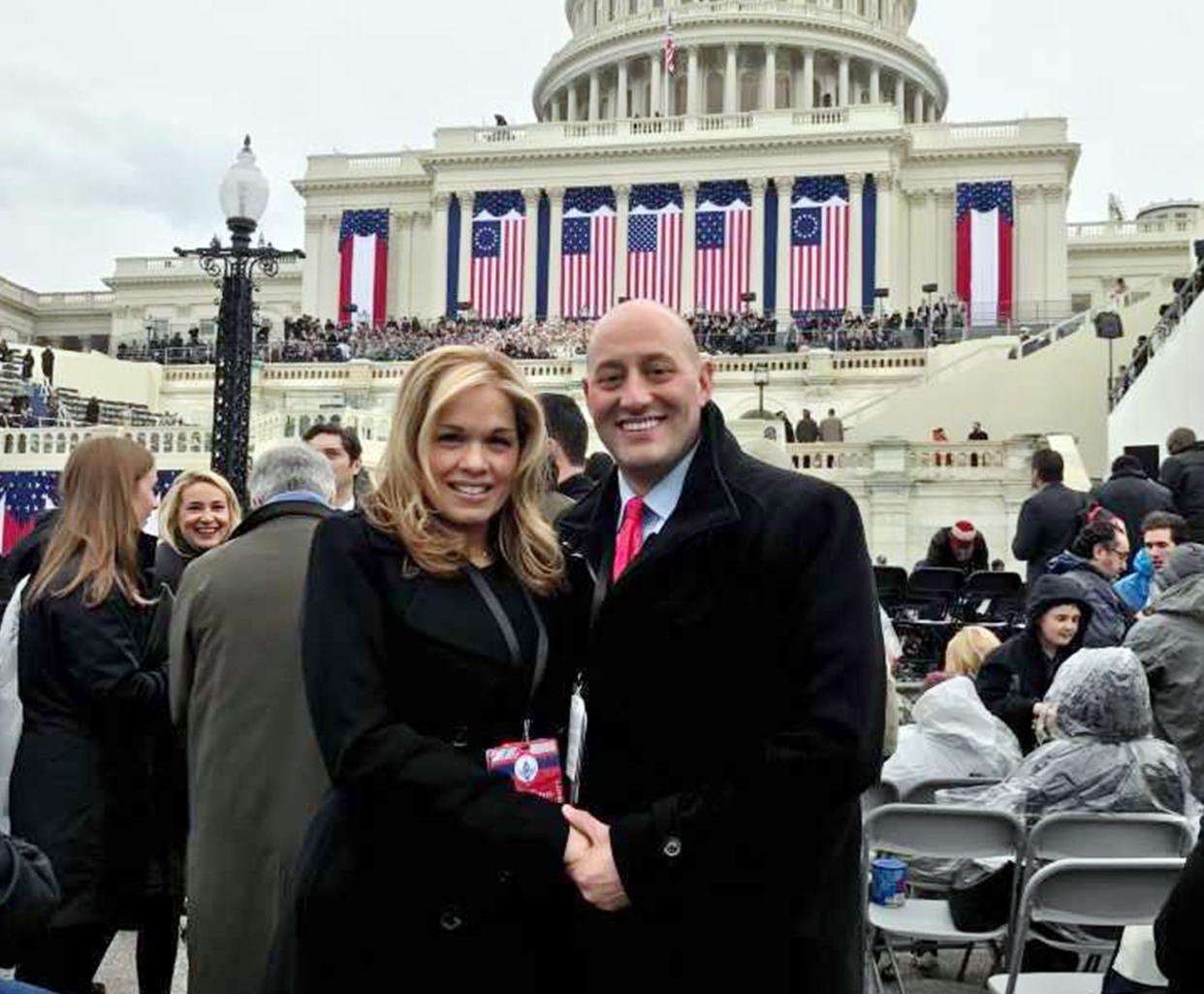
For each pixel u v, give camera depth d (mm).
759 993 3176
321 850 3352
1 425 32875
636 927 3266
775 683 3295
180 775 5551
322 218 66250
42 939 5020
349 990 3273
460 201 62156
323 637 3324
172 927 5586
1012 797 5727
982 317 59594
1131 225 70562
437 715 3340
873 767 3129
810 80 76625
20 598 5289
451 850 3219
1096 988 4969
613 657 3354
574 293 60406
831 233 59594
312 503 4871
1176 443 13039
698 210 60562
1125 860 4727
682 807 3164
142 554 5402
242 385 14922
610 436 3549
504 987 3307
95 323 79062
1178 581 6883
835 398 44812
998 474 26328
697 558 3309
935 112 85938
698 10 77500
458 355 3529
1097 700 5648
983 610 15172
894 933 5750
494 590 3461
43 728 5094
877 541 26703
